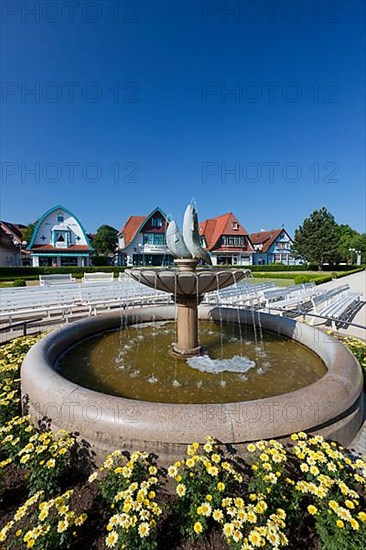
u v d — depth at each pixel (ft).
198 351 15.16
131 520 5.57
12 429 8.70
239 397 10.85
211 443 6.89
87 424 7.78
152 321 21.97
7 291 30.01
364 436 9.35
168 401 10.56
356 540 5.45
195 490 6.23
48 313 27.32
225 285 13.88
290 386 11.76
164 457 7.27
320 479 6.29
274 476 6.31
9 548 5.73
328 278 76.54
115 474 6.72
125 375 12.69
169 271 13.29
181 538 6.10
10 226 146.30
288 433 7.55
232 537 5.43
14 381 11.66
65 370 13.11
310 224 144.56
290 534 6.11
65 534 5.70
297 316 29.25
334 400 8.38
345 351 12.02
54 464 7.06
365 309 33.42
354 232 236.63
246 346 16.61
